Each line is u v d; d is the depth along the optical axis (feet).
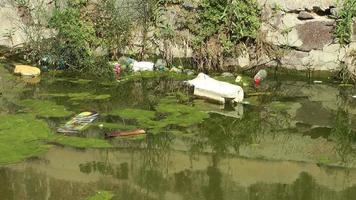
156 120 16.93
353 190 13.56
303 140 16.24
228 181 13.91
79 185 13.42
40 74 21.03
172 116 17.25
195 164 14.74
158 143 15.69
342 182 13.94
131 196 12.95
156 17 22.53
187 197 13.02
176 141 15.87
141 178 13.89
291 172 14.43
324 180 14.03
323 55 21.36
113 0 22.45
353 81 20.58
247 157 15.20
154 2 22.47
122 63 21.59
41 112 17.25
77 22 21.94
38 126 16.21
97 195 12.94
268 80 20.89
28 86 19.72
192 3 22.35
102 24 22.47
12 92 19.03
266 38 21.84
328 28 21.29
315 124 17.24
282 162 14.96
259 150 15.62
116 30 22.39
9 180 13.51
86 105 17.95
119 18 22.40
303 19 21.52
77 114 17.16
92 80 20.48
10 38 23.09
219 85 18.85
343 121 17.44
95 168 14.25
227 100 18.65
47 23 22.67
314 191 13.46
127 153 15.10
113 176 13.93
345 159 15.15
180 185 13.61
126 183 13.58
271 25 21.85
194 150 15.49
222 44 21.79
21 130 15.93
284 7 21.67
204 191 13.37
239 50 21.86
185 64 22.20
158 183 13.69
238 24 21.70
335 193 13.39
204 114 17.54
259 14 21.93
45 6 22.98
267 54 21.74
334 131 16.80
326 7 21.34
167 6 22.61
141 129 16.21
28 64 21.95
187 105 18.24
